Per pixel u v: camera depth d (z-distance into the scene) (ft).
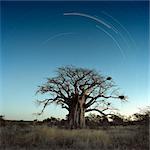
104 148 41.19
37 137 49.83
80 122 143.23
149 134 46.88
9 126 61.16
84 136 51.01
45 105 143.64
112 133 58.75
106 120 140.46
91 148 41.88
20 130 58.18
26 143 45.73
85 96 150.00
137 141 45.75
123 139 48.37
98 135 51.31
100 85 149.69
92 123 141.69
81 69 148.87
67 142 47.85
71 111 146.51
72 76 152.25
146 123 49.88
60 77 149.69
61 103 150.20
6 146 41.57
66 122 138.21
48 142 47.24
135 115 56.49
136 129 52.75
